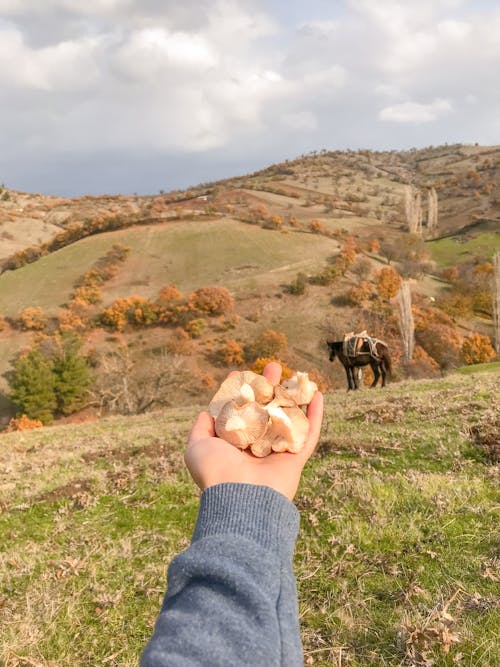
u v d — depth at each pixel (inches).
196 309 1295.5
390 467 84.9
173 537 73.0
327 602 51.7
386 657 43.2
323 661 43.9
